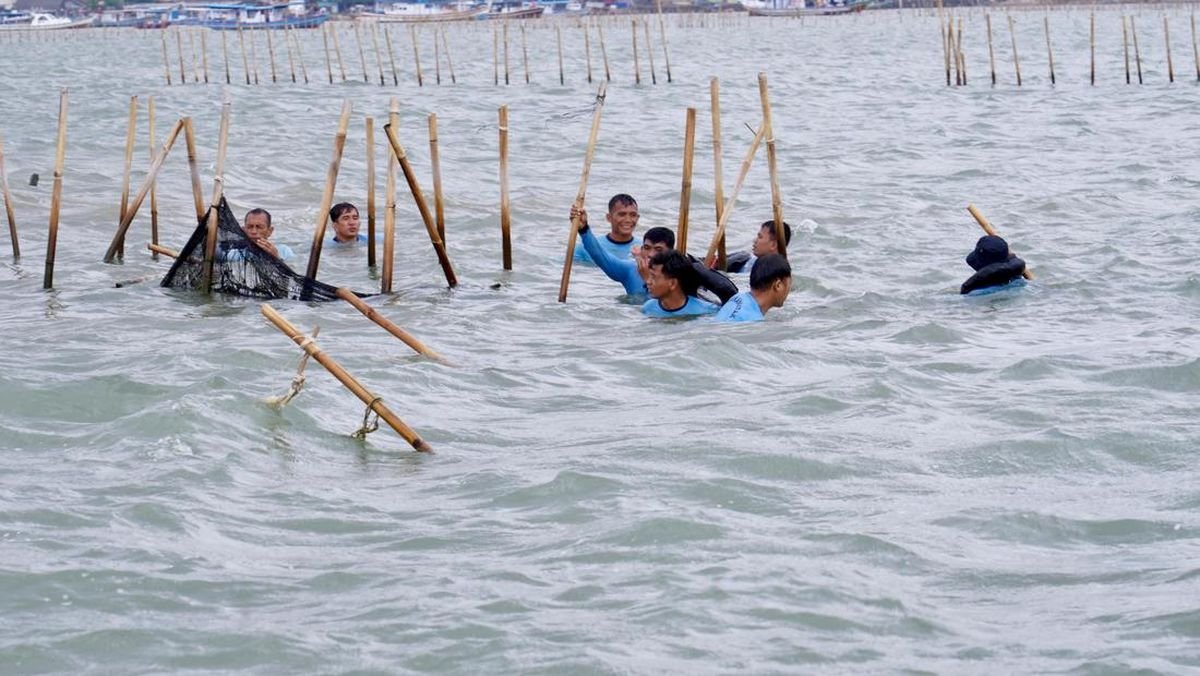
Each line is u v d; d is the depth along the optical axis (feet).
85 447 53.42
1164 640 36.58
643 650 36.42
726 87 289.12
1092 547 43.29
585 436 55.36
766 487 48.60
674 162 158.61
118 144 172.04
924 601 39.40
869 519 45.44
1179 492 47.67
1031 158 155.22
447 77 337.52
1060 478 49.62
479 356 69.21
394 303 83.15
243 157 158.92
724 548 42.93
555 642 36.96
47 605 39.63
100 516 46.11
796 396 59.88
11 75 352.08
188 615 39.09
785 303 82.28
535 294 86.43
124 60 435.94
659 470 50.29
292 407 57.67
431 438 55.52
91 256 98.53
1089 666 35.29
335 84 309.63
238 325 76.43
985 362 66.08
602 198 129.49
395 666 36.01
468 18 646.74
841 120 209.77
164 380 62.03
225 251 84.84
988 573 41.24
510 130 196.24
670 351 69.00
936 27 582.76
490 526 45.52
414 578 41.37
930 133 185.88
